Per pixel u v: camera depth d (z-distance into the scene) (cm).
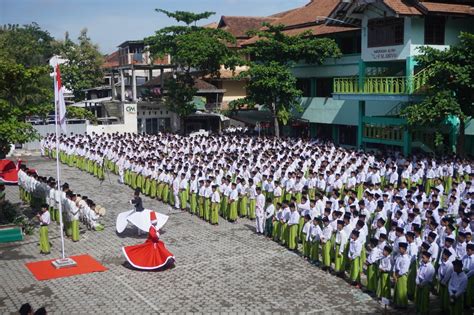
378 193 2130
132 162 3144
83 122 5234
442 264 1450
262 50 4000
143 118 5341
